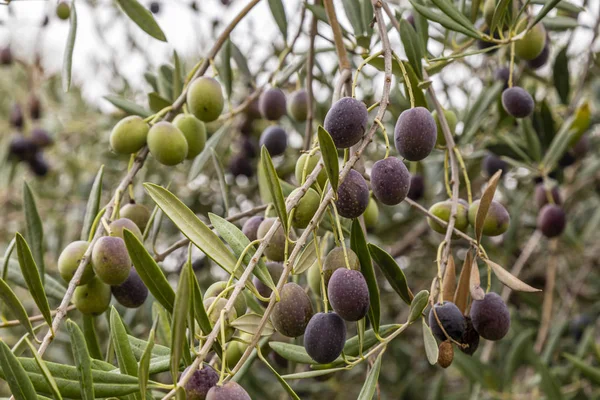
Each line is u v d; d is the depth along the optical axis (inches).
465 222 25.1
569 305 45.9
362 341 22.4
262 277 21.1
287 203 20.9
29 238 26.3
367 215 27.1
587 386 42.3
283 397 46.1
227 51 32.8
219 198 50.0
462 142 34.1
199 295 20.1
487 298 22.8
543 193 35.0
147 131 25.9
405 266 55.1
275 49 43.6
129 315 38.2
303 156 22.7
